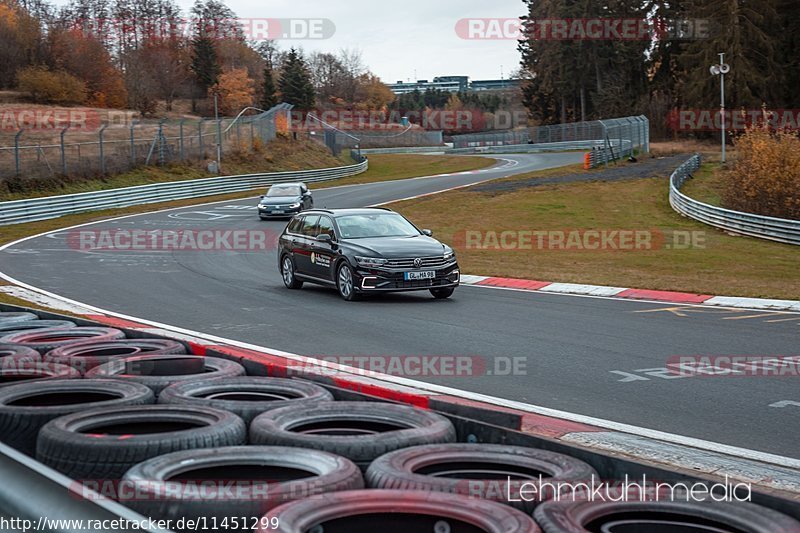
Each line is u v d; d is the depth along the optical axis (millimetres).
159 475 3305
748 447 6766
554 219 35969
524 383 9234
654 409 8062
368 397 4809
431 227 33875
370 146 110062
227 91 99812
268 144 67875
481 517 2838
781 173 34438
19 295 17047
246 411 4492
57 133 62094
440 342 11812
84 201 40469
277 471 3572
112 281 19766
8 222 35875
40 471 2973
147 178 50188
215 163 55875
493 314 14586
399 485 3242
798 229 29125
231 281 19922
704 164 57438
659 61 98875
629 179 49250
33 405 4805
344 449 3791
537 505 3131
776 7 84875
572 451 3725
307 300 16516
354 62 127375
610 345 11594
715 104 82562
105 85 89625
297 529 2689
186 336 12281
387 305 15789
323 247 17156
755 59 82938
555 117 116500
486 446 3730
